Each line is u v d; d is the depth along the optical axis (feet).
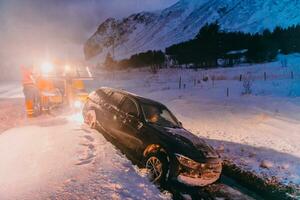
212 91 68.08
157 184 17.17
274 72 111.34
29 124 27.91
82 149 19.24
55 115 35.09
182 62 216.33
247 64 158.30
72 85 36.60
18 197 12.33
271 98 53.36
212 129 32.45
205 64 179.93
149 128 19.70
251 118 38.24
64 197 12.53
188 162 16.96
